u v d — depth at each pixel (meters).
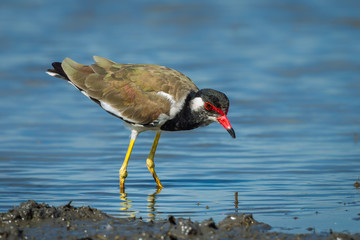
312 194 10.95
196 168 13.19
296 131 16.78
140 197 10.91
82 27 29.47
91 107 19.69
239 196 10.90
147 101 11.82
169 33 29.09
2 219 9.08
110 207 10.21
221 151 14.80
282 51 26.78
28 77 22.59
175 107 11.77
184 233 8.41
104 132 16.81
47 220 9.12
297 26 30.66
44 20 30.05
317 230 8.78
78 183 11.90
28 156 14.16
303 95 20.75
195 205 10.31
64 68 12.30
